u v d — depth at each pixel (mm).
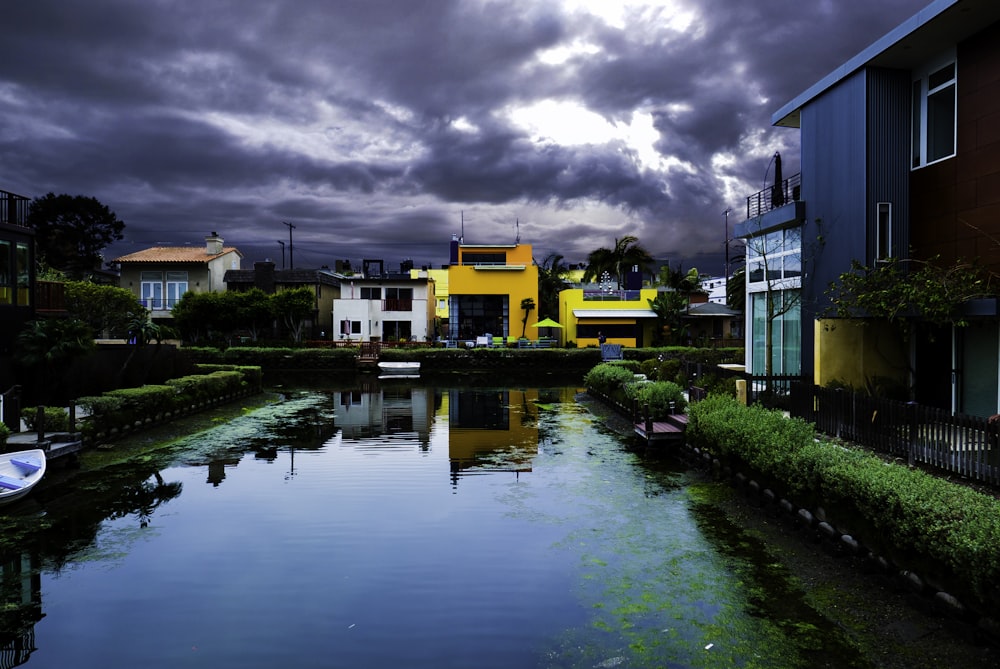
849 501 7820
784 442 9711
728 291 54250
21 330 18438
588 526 9695
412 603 7066
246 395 27234
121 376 20812
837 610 6730
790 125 19094
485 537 9195
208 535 9328
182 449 15922
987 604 5594
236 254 57750
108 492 11727
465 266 51594
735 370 19328
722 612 6773
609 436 17875
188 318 46125
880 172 14547
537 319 52094
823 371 14953
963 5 11836
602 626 6508
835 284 15516
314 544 8938
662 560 8281
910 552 6668
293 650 6066
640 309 50812
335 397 28938
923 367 14852
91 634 6395
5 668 5754
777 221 18141
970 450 9055
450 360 45281
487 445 16500
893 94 14633
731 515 10164
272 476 12984
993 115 12430
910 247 14555
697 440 13312
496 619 6676
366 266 54875
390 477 12867
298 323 48812
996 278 12266
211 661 5871
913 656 5730
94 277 58625
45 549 8773
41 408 13133
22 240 18750
